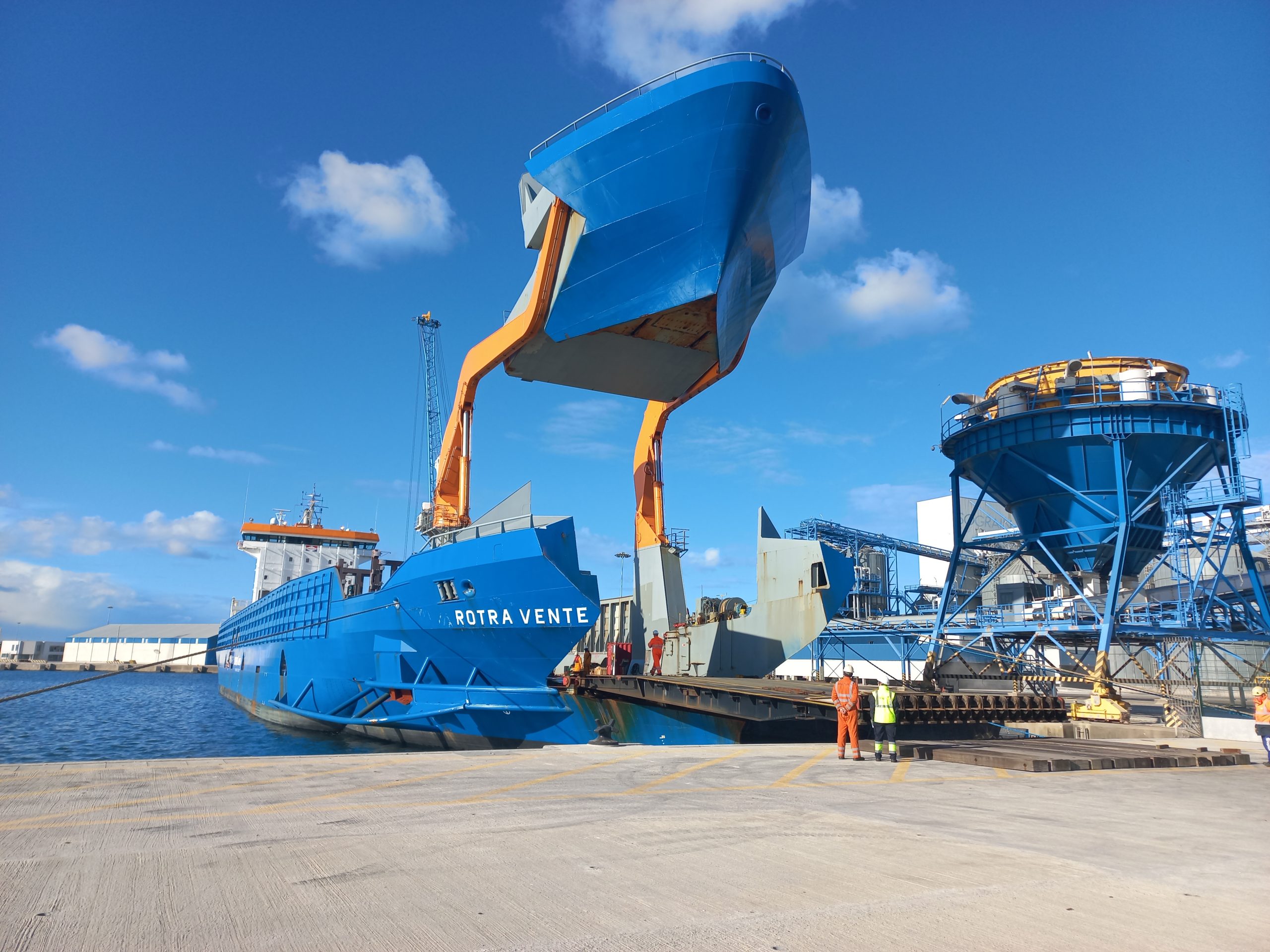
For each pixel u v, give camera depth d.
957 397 36.38
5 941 4.21
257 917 4.63
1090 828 7.68
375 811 8.04
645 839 6.79
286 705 36.06
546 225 23.22
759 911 4.75
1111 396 32.38
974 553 56.12
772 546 26.53
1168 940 4.31
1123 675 43.75
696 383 27.72
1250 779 12.30
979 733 21.06
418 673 25.39
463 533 24.59
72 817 7.62
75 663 144.25
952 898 5.07
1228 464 31.58
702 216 20.14
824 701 16.94
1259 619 31.86
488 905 4.87
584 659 25.66
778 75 19.30
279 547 57.88
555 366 26.06
